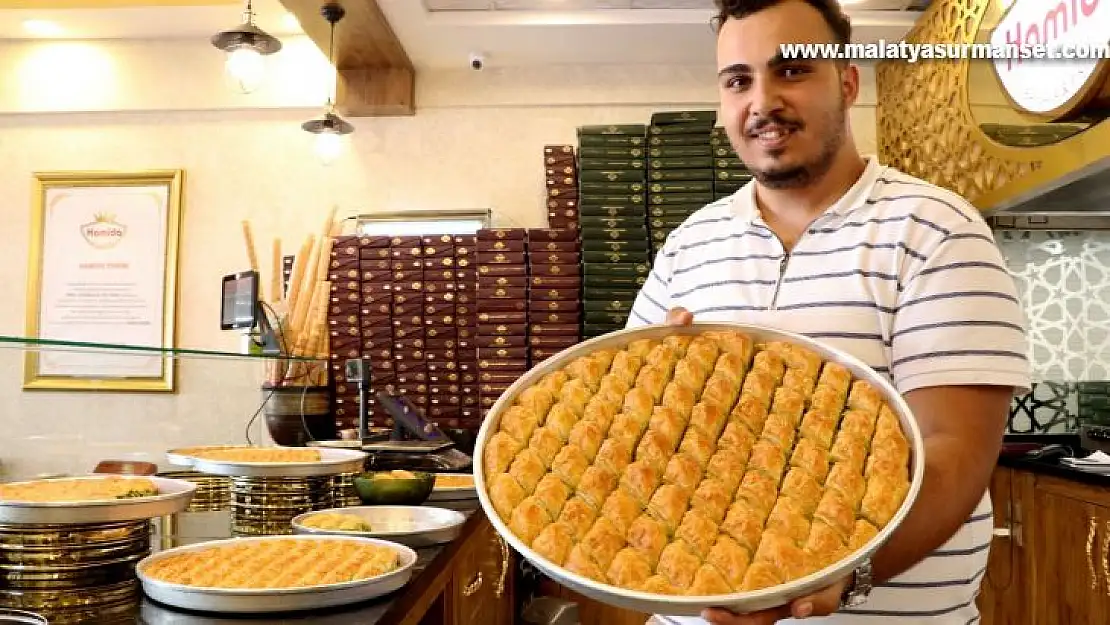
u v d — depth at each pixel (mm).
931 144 3324
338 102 3768
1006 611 2879
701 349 972
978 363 966
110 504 1100
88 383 1500
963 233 1048
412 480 1632
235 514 1591
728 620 699
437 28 3430
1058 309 3457
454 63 3814
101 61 3984
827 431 848
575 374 964
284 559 1118
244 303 2242
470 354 3275
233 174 3938
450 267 3301
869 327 1090
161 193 3930
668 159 3205
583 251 3197
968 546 1075
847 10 3465
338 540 1242
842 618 1064
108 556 1131
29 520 1066
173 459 1588
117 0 3635
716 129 3217
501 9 3408
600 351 1003
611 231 3195
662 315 1374
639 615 2785
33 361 1439
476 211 3789
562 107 3879
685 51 3705
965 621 1106
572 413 903
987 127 2924
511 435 883
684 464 829
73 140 4012
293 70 3914
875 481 782
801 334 1053
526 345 3213
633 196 3207
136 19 3764
